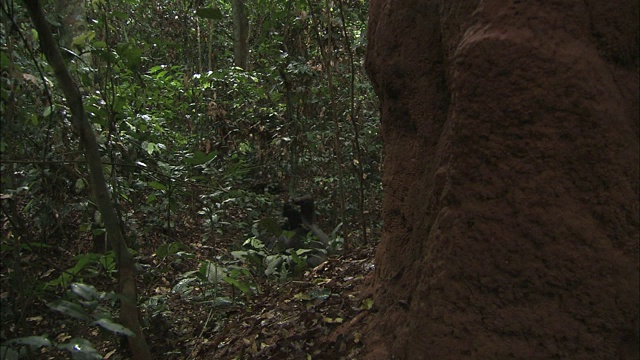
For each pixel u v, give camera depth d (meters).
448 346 2.33
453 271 2.31
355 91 8.10
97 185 2.72
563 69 2.07
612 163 2.05
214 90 9.10
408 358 2.51
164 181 4.89
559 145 2.10
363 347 2.98
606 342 2.10
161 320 4.31
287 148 8.18
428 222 2.70
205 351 4.04
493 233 2.22
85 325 3.66
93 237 4.84
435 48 2.80
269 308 4.26
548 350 2.18
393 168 3.12
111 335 3.77
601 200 2.07
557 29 2.11
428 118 2.87
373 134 7.76
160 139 6.98
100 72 4.65
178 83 8.74
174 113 8.95
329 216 7.90
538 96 2.10
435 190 2.57
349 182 7.87
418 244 2.84
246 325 4.16
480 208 2.24
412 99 2.94
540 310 2.18
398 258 3.09
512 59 2.12
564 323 2.15
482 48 2.17
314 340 3.38
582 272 2.11
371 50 3.27
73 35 5.45
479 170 2.23
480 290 2.27
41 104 3.56
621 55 2.17
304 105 8.29
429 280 2.42
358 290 3.82
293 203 6.14
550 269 2.15
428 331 2.39
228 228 7.03
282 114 8.57
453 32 2.52
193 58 12.81
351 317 3.35
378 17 3.22
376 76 3.23
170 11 12.74
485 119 2.19
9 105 2.66
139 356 2.87
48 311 4.17
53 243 4.62
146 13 12.62
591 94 2.06
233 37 13.12
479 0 2.37
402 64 2.94
